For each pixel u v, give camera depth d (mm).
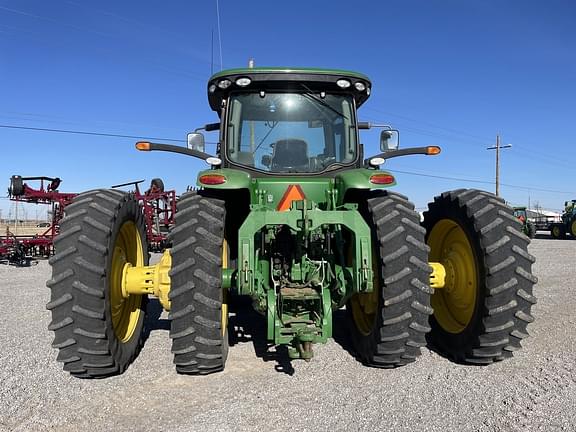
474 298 3746
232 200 4445
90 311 3303
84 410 3020
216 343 3441
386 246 3510
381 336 3492
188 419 2873
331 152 4453
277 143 4414
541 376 3521
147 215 14391
